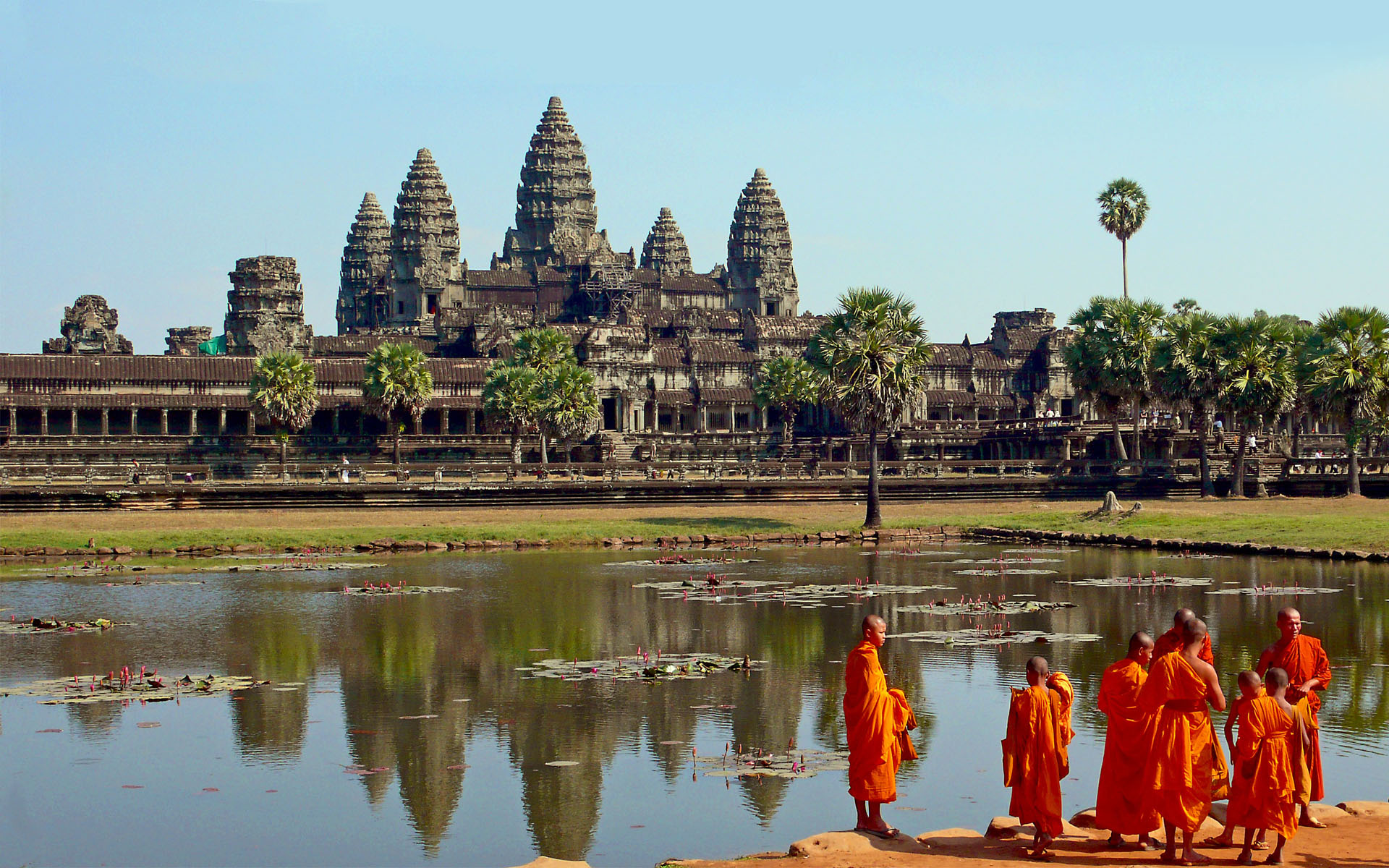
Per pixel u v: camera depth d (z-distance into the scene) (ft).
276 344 650.02
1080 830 84.53
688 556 281.95
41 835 99.86
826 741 123.54
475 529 307.37
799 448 580.30
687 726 128.67
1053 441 508.94
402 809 105.29
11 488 329.72
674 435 591.78
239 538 292.61
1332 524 292.81
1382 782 107.55
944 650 164.35
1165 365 393.70
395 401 494.18
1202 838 81.97
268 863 94.38
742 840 97.86
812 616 193.88
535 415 510.99
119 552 281.33
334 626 186.70
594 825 101.30
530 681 149.59
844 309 329.72
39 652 167.94
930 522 336.29
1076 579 235.20
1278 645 88.38
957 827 99.04
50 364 558.56
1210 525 303.48
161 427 580.30
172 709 137.08
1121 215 517.14
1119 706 78.89
